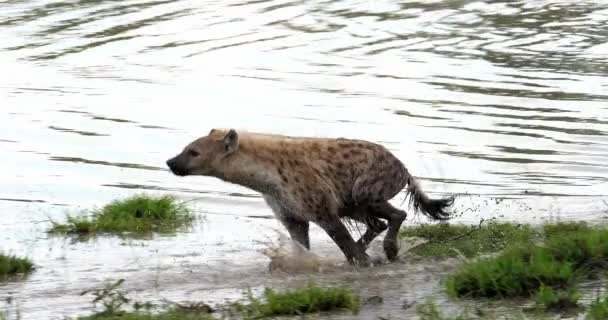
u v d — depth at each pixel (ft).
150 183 134.62
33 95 177.47
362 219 100.37
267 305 77.56
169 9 238.27
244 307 78.38
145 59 198.80
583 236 85.87
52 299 85.97
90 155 146.72
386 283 86.58
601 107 164.45
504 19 227.81
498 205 119.34
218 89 178.09
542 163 138.51
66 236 110.83
